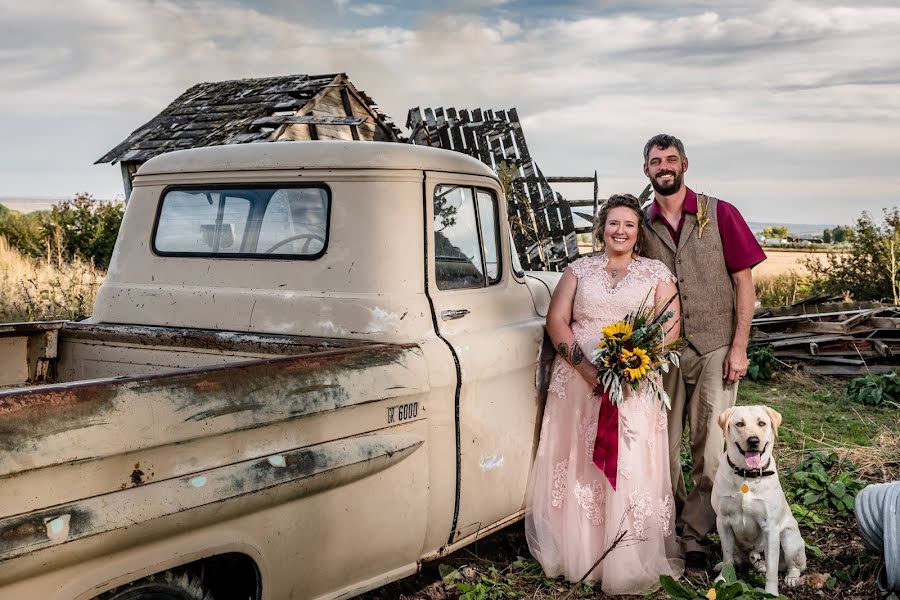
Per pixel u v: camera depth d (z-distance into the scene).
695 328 4.55
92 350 4.26
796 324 10.62
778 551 4.05
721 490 4.20
